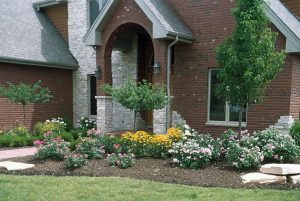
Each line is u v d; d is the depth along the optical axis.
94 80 15.61
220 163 8.01
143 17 11.49
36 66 14.54
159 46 11.13
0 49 13.20
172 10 12.12
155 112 11.16
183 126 10.18
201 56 11.64
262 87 7.80
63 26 16.64
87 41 12.64
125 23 11.97
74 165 7.71
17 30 14.84
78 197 5.56
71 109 16.11
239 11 7.72
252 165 7.31
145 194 5.67
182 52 12.02
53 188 6.05
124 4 11.91
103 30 12.52
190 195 5.57
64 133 12.22
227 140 8.66
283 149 7.95
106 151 9.32
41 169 7.70
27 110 14.28
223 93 8.02
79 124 15.10
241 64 7.45
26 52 14.09
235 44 7.68
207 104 11.63
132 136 9.20
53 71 15.26
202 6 11.57
